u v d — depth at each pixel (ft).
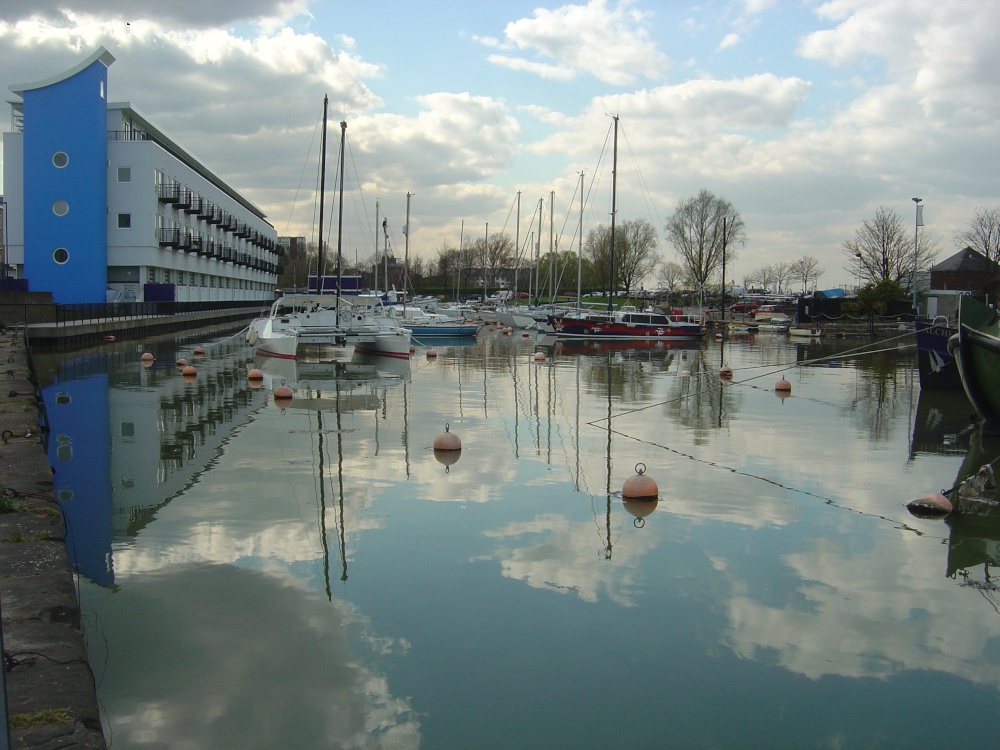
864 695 20.49
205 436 52.60
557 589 26.81
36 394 57.62
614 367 107.96
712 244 270.05
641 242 320.29
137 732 18.30
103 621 23.94
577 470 43.75
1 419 45.39
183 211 199.82
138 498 37.22
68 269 161.79
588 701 20.01
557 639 23.26
